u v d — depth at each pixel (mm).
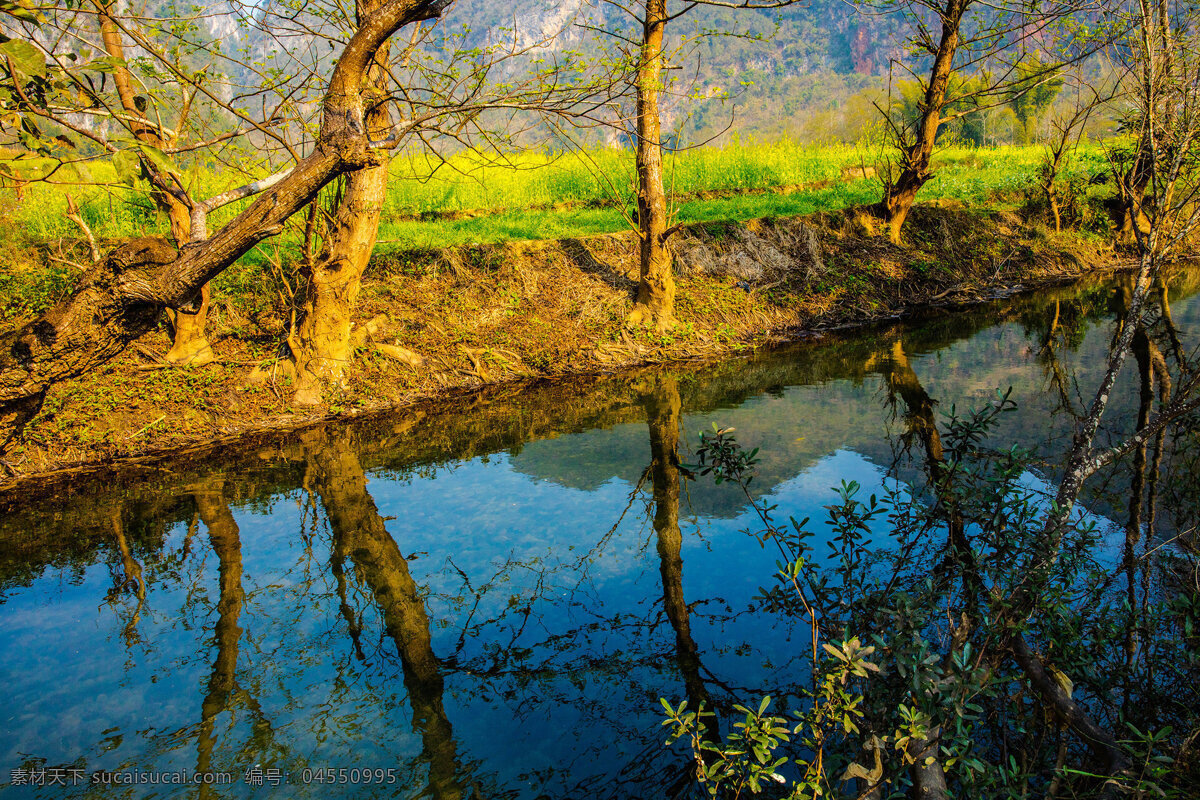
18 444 7535
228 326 9602
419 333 10250
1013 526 3859
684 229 13102
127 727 4051
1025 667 3346
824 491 6641
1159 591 4398
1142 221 16094
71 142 3223
